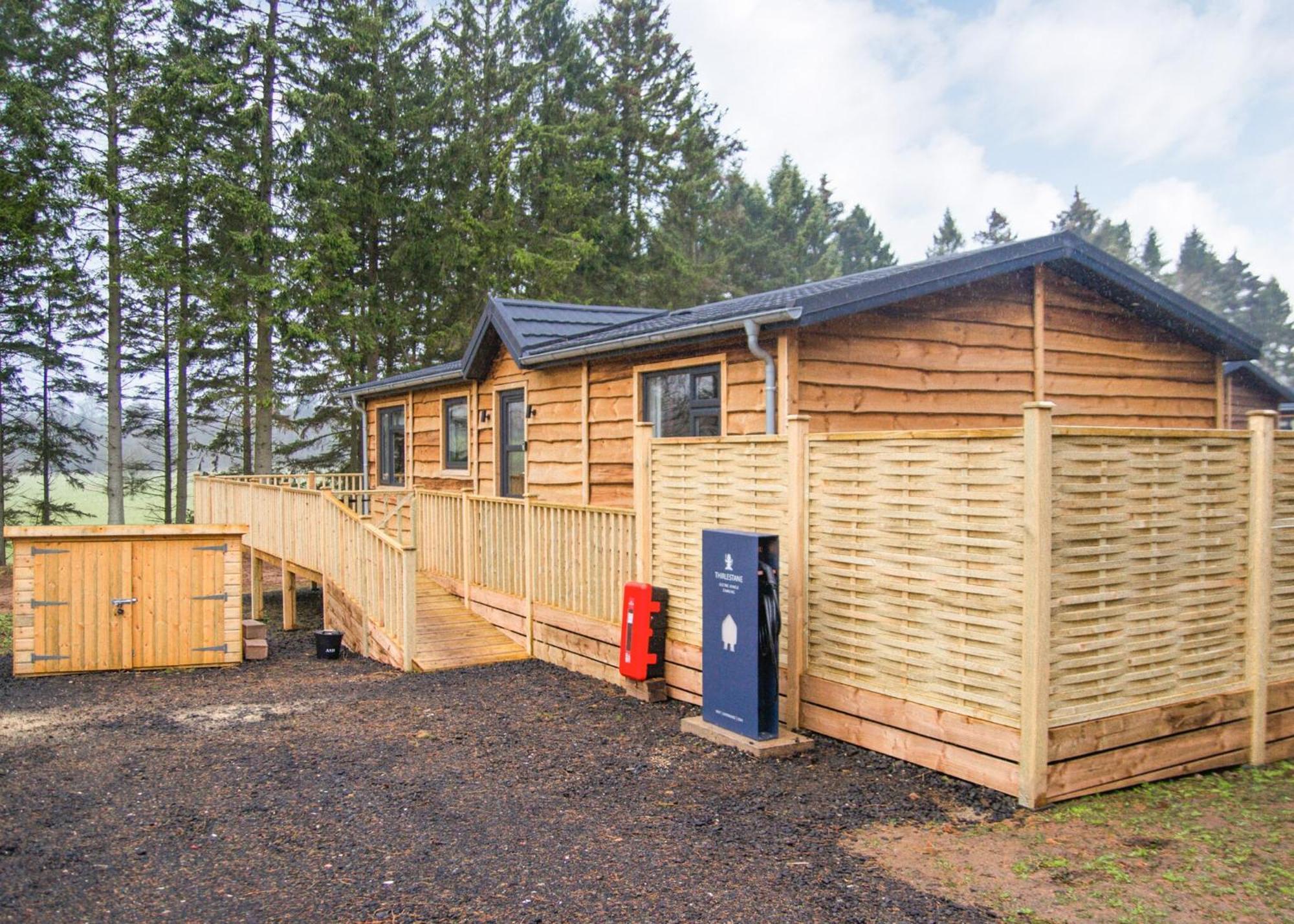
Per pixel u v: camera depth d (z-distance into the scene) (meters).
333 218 22.25
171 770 5.59
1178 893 3.72
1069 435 4.73
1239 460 5.46
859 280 8.89
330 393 26.02
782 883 3.90
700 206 32.38
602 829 4.57
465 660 8.84
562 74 29.39
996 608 4.85
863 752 5.68
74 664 8.91
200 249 22.69
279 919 3.60
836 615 5.89
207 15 21.89
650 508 7.43
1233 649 5.48
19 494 29.62
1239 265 57.25
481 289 25.62
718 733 6.07
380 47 24.94
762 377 8.00
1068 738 4.78
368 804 4.97
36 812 4.83
